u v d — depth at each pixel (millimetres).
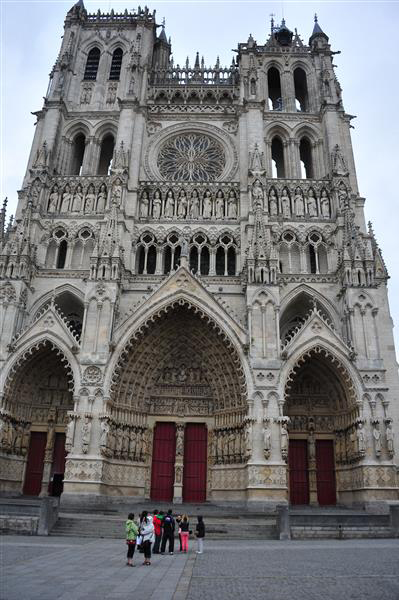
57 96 60062
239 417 43906
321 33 66438
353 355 42656
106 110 61562
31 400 46812
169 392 47531
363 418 40844
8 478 43469
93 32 68000
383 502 38250
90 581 15141
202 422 46562
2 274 46375
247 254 46531
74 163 60531
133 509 38156
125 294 48406
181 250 49281
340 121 59906
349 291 45062
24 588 13555
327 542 28312
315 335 43594
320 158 57969
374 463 39469
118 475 42875
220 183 54500
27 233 48719
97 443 40125
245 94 59000
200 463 45625
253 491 38406
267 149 58562
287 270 50344
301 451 46156
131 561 19062
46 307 48125
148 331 46406
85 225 52125
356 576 16219
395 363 46000
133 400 45812
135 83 60125
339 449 44719
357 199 53969
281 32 68812
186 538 24484
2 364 43031
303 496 44750
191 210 53125
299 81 67438
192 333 48250
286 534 30094
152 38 67875
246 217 51719
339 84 61969
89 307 44344
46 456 45031
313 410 46969
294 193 54000
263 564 19172
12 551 21797
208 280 49094
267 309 44094
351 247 46938
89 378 41812
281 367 42156
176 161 58656
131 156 55656
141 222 52562
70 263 50344
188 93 62062
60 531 30734
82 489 38688
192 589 14148
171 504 40844
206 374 47906
